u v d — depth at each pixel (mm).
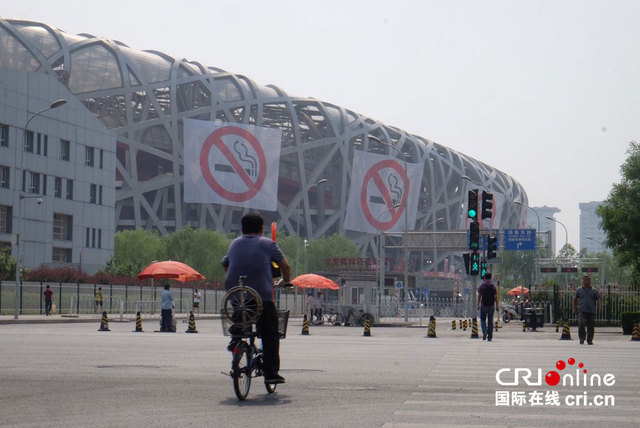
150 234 132000
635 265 70312
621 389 13609
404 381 14797
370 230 166375
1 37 136375
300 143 169375
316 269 153250
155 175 165000
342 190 176875
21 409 10664
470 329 57281
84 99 142500
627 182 73000
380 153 183625
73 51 144500
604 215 70750
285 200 184375
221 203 145250
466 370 17250
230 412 10547
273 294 12305
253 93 163125
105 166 121188
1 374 15281
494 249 43844
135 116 154875
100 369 16516
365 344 28359
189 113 154750
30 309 73500
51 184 110375
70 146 114125
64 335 31734
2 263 81938
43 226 108625
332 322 67562
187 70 158375
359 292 79375
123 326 53156
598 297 29922
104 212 120875
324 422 9727
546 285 78250
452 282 164000
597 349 26047
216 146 145125
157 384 13789
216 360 19156
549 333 48625
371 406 11227
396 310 78562
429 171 196250
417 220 196875
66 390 12781
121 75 147250
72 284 78312
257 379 14805
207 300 95812
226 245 128750
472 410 10898
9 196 103812
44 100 109812
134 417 10016
